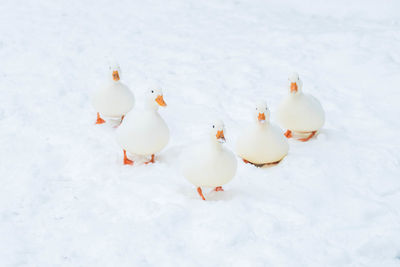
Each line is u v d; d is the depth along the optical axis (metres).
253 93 4.87
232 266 3.69
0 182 4.06
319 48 5.41
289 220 3.88
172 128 4.52
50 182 4.09
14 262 3.69
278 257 3.71
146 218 3.88
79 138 4.38
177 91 4.89
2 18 5.95
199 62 5.28
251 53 5.40
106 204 3.96
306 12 6.25
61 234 3.81
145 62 5.27
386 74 5.02
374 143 4.37
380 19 5.88
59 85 4.91
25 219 3.88
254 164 4.27
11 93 4.79
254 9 6.39
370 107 4.70
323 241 3.78
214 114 4.64
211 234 3.79
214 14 6.22
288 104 4.36
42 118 4.56
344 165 4.20
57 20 5.95
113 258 3.71
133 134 4.16
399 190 4.04
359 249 3.75
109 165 4.21
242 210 3.91
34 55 5.31
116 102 4.47
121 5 6.52
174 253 3.73
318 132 4.46
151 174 4.15
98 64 5.23
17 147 4.30
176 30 5.81
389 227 3.84
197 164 3.96
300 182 4.10
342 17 6.00
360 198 3.98
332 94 4.85
